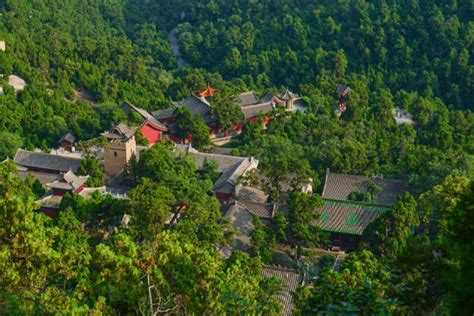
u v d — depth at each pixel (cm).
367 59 18350
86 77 15550
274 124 12800
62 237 6206
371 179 9800
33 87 13875
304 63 18350
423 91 17075
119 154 10425
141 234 7144
